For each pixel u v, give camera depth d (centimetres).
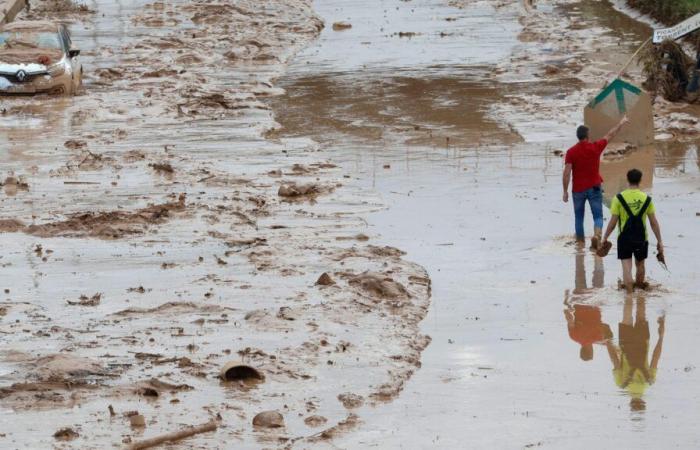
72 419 3356
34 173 6575
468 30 12088
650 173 6512
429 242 5300
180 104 8562
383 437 3291
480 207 5859
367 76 9769
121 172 6606
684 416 3422
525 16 12875
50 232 5431
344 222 5609
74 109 8419
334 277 4766
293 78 9794
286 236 5372
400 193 6138
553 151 6994
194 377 3706
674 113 7956
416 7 13875
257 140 7469
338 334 4125
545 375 3788
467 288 4688
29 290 4609
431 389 3675
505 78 9469
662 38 8438
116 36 11781
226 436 3259
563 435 3291
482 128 7712
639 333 4172
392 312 4381
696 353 3972
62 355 3800
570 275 4844
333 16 13412
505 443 3244
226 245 5241
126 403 3491
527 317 4359
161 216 5681
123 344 3994
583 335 4166
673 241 5241
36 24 9469
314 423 3372
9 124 7981
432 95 8888
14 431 3266
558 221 5631
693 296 4553
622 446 3209
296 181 6369
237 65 10362
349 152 7119
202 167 6700
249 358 3862
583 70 9600
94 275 4812
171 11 13162
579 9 13362
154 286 4659
